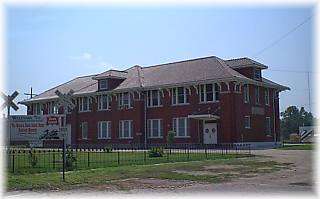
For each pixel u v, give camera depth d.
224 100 44.31
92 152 36.75
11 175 18.72
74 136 57.88
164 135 48.56
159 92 49.50
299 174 20.00
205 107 45.56
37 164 23.86
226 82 44.25
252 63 46.84
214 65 47.41
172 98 48.28
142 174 19.44
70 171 20.33
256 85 47.84
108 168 21.70
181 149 42.66
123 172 19.95
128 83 52.72
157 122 49.41
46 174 19.05
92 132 56.00
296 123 104.88
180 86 47.31
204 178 18.30
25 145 32.81
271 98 50.84
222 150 38.62
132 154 33.59
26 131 21.27
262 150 38.66
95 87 57.12
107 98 54.69
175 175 19.20
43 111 62.91
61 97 19.02
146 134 50.22
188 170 21.44
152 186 16.02
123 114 52.53
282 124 105.75
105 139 54.28
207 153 33.34
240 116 44.62
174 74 49.78
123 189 15.30
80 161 26.17
